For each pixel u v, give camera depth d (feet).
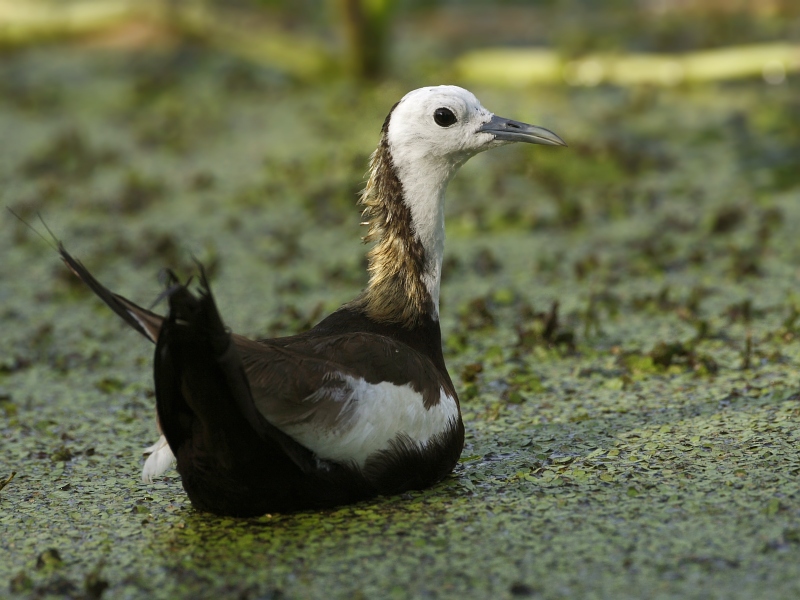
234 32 80.28
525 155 62.69
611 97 72.64
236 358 23.34
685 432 30.45
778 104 68.95
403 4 101.71
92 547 26.03
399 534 25.43
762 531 24.57
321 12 95.86
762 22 86.58
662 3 95.61
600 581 23.00
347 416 25.76
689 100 71.97
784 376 34.19
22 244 55.26
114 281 49.62
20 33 86.58
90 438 33.55
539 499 26.91
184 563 24.61
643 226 53.42
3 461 31.83
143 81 82.64
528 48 85.61
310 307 45.06
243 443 24.61
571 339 38.70
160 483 29.89
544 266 48.26
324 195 59.16
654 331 40.14
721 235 50.96
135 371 39.88
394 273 29.66
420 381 27.25
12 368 40.19
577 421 32.09
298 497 26.20
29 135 74.43
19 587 24.00
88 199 61.11
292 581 23.63
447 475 28.68
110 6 87.20
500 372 36.99
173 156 69.10
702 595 22.21
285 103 77.97
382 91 75.10
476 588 23.03
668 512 25.80
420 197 29.68
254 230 55.83
